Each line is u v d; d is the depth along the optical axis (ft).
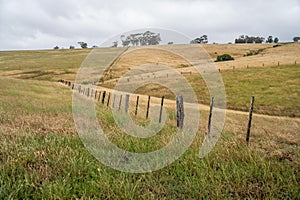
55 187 9.21
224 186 10.63
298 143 20.59
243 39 394.32
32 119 21.71
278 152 15.30
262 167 12.28
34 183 9.86
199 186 10.61
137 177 11.46
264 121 44.80
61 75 167.22
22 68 209.87
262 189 10.48
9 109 28.55
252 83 110.42
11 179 9.92
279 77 119.34
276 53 214.90
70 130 18.04
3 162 11.23
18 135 15.52
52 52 352.49
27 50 406.82
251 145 17.13
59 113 26.50
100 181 10.28
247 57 186.50
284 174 11.76
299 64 145.48
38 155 12.19
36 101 40.52
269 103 82.48
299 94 91.81
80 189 9.81
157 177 11.54
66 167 11.41
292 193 10.15
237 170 11.85
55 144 14.52
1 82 89.61
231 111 66.69
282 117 59.98
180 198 9.98
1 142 13.56
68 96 53.67
